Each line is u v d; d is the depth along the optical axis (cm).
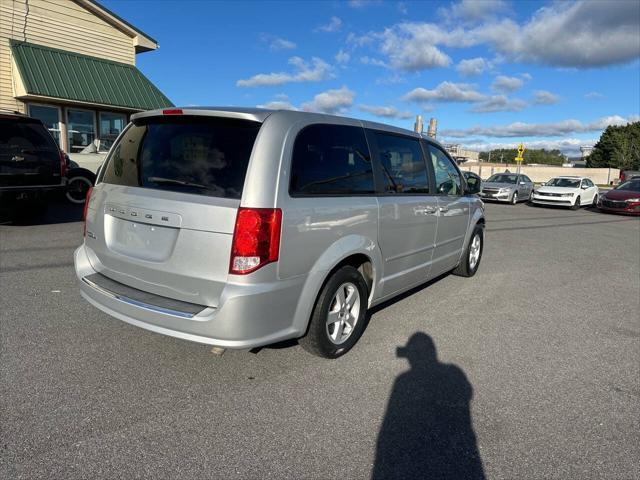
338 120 366
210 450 253
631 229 1349
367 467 247
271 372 343
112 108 1446
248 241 280
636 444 277
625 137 8069
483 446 269
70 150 1399
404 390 328
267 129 302
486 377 355
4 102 1277
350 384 332
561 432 286
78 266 363
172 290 303
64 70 1328
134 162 334
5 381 312
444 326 457
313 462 248
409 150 456
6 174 746
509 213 1708
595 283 662
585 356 401
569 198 1983
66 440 255
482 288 604
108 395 302
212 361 353
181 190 303
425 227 471
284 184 300
